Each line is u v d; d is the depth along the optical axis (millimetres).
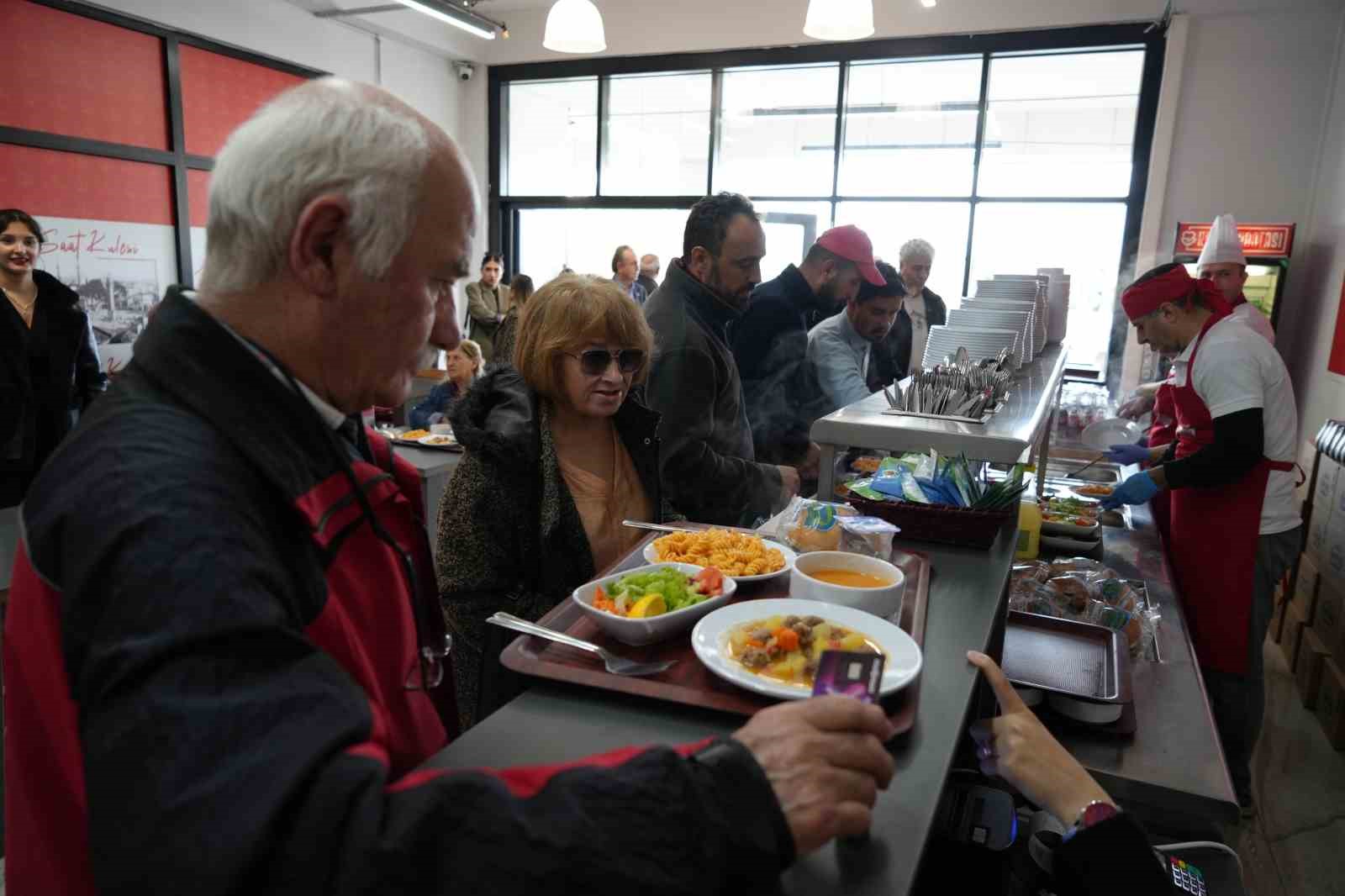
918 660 679
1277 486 2184
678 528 1149
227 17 5352
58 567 446
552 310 1242
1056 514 2152
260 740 376
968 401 1389
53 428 3314
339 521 587
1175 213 5316
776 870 414
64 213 4699
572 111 7000
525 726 615
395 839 357
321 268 543
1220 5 5020
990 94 5727
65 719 485
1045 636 1475
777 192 6410
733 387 1881
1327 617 2906
